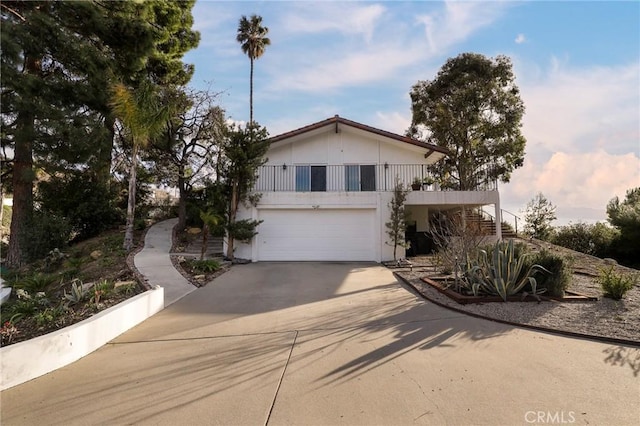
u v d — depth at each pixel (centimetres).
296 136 1700
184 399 357
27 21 1100
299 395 358
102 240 1549
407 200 1459
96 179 1723
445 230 1230
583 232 2027
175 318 675
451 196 1475
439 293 818
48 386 399
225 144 1416
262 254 1459
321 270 1206
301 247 1464
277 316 673
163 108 1269
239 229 1355
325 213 1473
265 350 493
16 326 610
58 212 1619
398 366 424
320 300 796
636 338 501
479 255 832
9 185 1536
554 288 735
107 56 1316
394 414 319
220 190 1372
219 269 1166
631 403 332
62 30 1134
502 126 2356
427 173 1961
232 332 583
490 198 1494
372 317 648
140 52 1393
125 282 904
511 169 2508
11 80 1051
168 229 1770
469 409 325
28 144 1196
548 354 455
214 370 428
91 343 509
